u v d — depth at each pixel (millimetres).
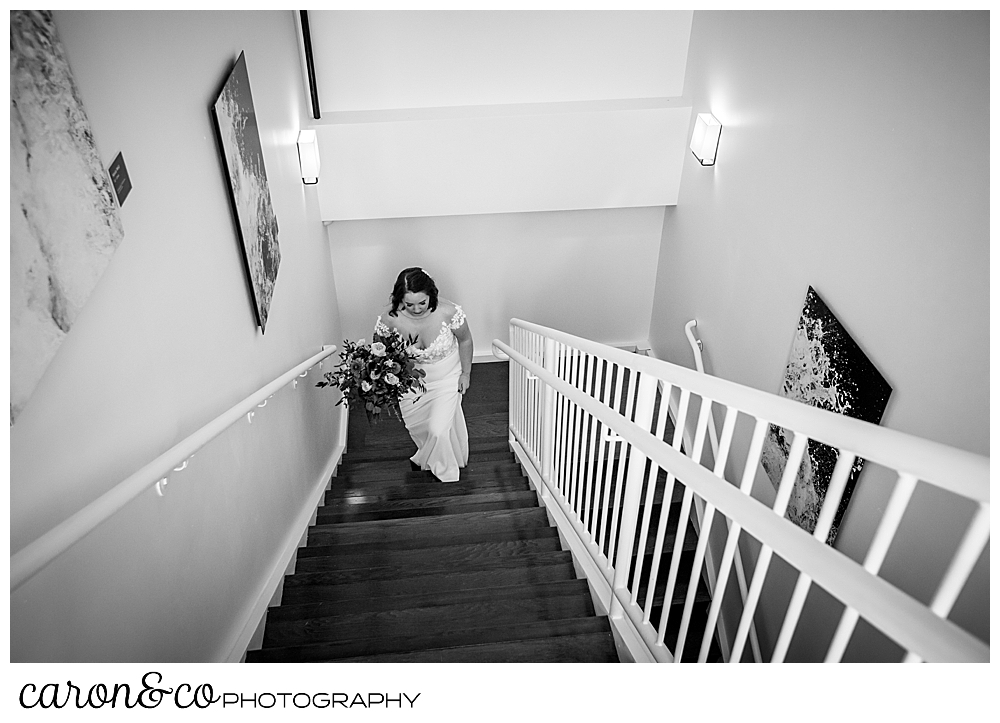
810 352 2758
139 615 1593
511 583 2758
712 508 1586
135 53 1772
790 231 2994
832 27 2570
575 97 4777
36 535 1191
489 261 5898
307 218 4426
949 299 1857
